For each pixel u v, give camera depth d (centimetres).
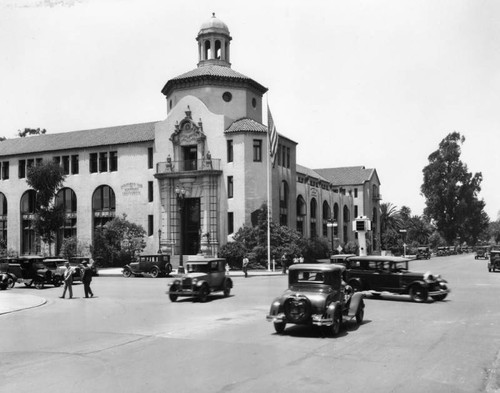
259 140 5188
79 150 5984
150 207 5597
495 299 2303
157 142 5531
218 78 5453
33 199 6209
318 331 1435
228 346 1223
